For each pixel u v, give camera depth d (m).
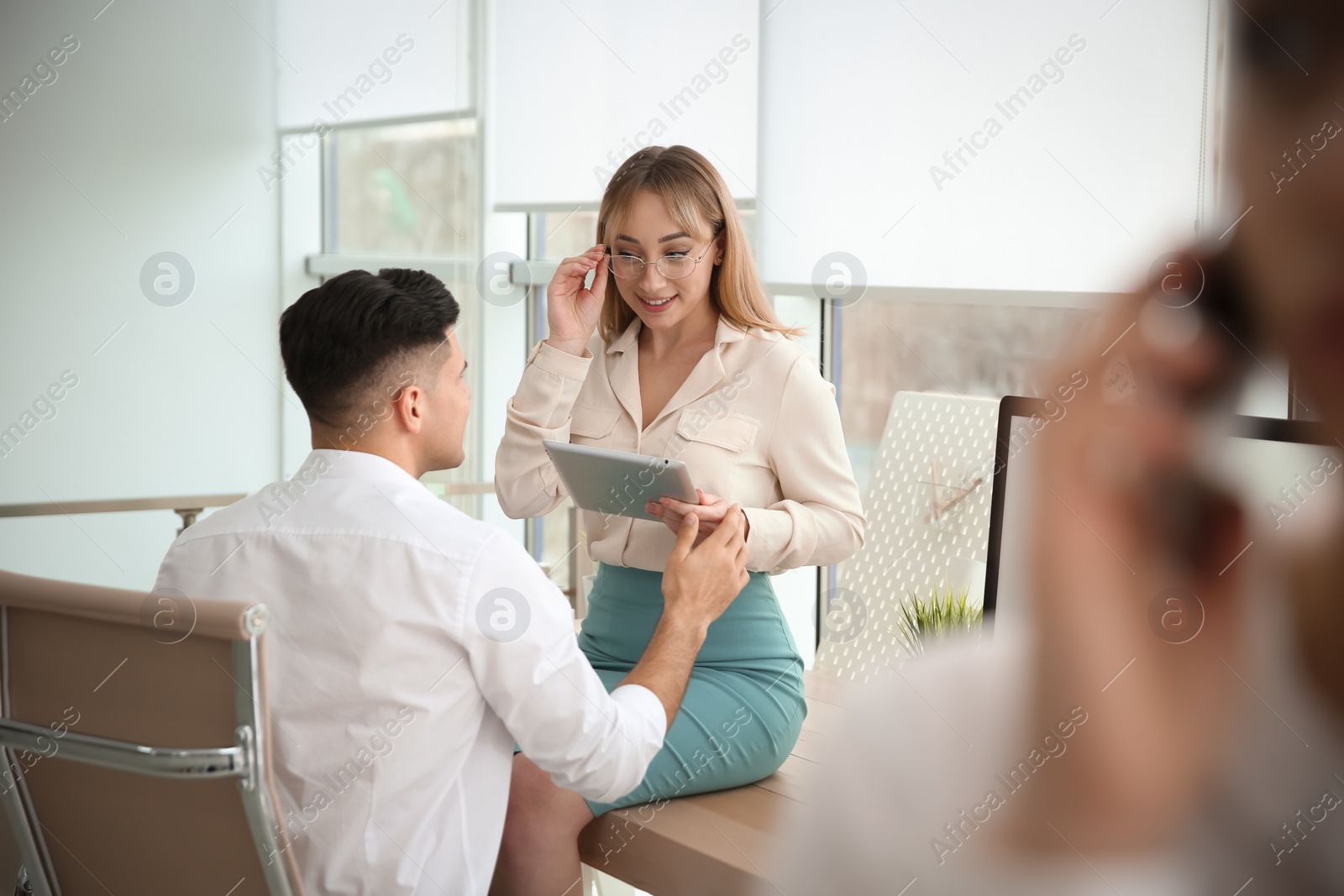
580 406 1.86
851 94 2.52
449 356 1.32
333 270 4.09
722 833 1.39
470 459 3.75
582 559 2.72
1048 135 2.17
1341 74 0.15
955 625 1.85
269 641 1.17
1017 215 2.23
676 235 1.69
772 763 1.59
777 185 2.69
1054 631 0.21
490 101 3.59
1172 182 1.98
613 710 1.24
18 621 1.18
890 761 0.26
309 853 1.17
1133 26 2.02
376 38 3.84
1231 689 0.19
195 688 1.08
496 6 3.53
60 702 1.16
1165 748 0.20
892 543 2.21
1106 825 0.21
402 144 3.84
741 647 1.65
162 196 3.84
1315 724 0.19
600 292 1.82
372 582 1.14
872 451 2.79
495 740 1.26
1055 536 0.20
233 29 3.97
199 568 1.21
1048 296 2.17
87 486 3.73
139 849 1.20
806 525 1.63
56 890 1.29
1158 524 0.19
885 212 2.47
